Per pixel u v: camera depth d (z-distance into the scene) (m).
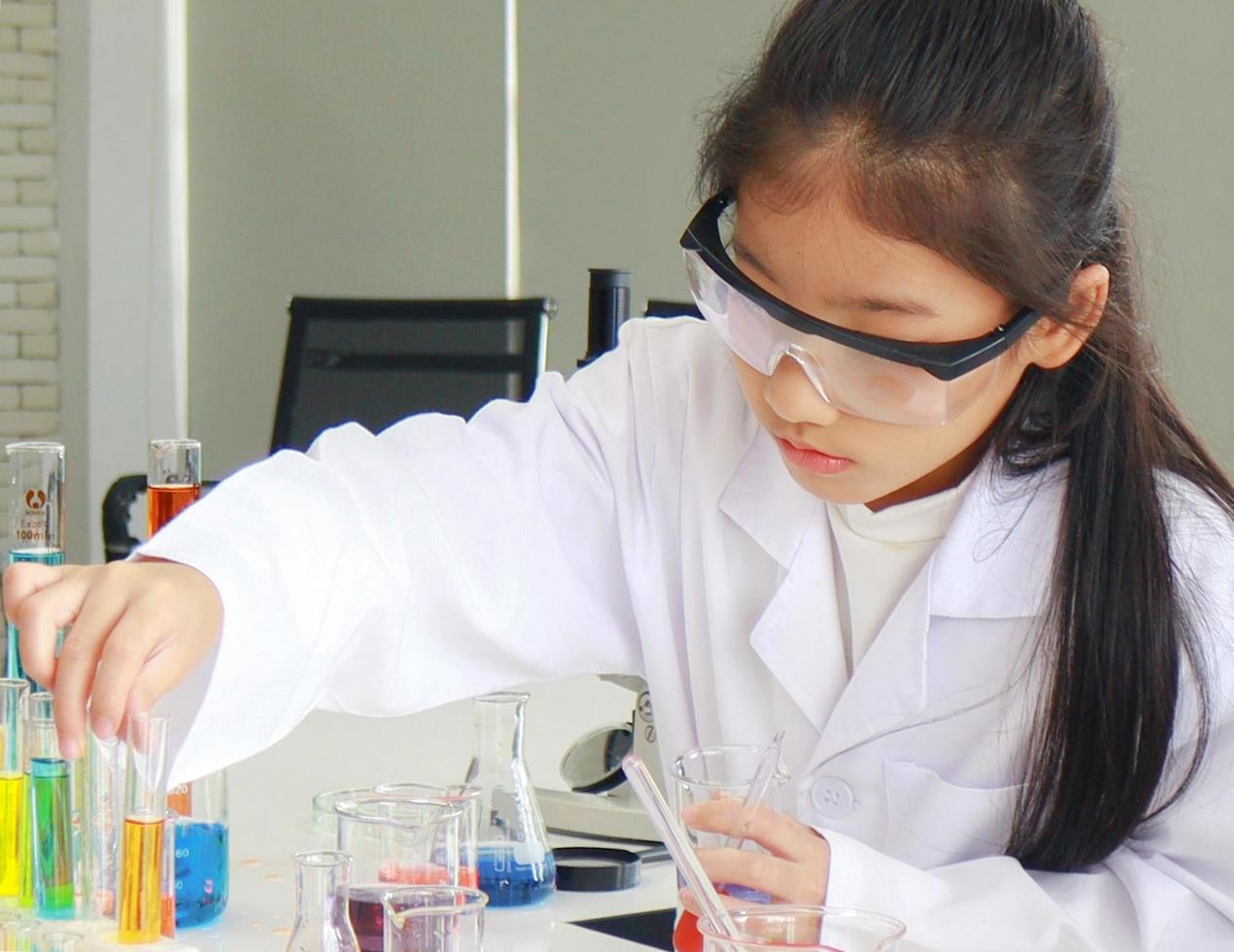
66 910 1.50
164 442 1.64
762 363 1.29
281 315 5.77
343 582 1.36
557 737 2.27
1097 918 1.41
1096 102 1.36
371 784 2.02
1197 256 3.84
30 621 1.19
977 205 1.24
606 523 1.67
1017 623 1.52
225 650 1.24
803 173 1.25
